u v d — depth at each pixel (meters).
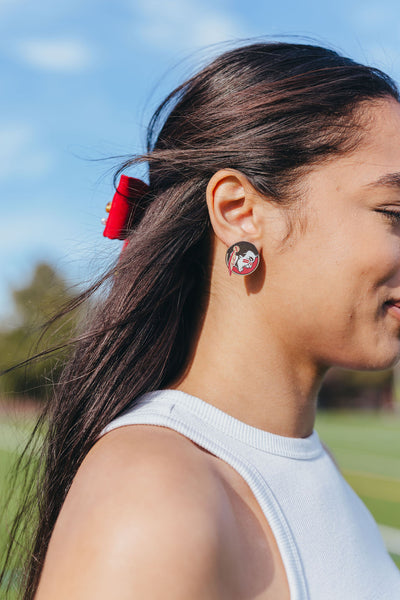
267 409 1.25
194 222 1.27
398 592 1.28
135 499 0.90
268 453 1.20
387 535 6.96
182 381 1.29
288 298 1.19
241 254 1.18
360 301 1.16
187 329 1.32
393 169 1.16
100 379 1.30
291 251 1.18
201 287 1.30
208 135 1.25
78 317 1.48
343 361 1.21
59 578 0.87
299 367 1.25
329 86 1.20
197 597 0.84
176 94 1.39
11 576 1.50
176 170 1.27
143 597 0.82
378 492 9.78
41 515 1.34
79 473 1.04
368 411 30.72
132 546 0.85
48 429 1.42
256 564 1.02
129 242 1.35
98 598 0.82
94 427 1.29
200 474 0.97
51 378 1.48
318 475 1.28
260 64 1.27
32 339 1.75
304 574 1.09
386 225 1.16
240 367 1.24
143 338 1.30
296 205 1.17
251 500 1.10
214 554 0.87
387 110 1.21
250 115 1.21
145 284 1.27
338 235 1.16
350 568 1.19
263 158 1.19
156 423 1.12
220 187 1.20
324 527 1.20
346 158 1.17
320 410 30.72
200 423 1.17
